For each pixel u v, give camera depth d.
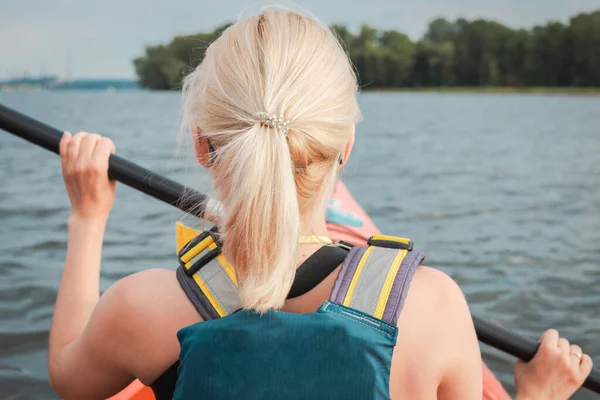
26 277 3.63
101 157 1.12
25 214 5.27
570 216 6.02
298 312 0.85
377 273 0.83
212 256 0.88
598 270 4.20
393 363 0.82
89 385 0.96
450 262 4.32
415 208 6.22
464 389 0.85
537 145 13.70
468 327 0.86
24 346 2.79
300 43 0.84
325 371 0.78
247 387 0.79
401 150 12.07
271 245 0.79
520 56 68.62
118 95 61.47
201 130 0.88
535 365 1.28
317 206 0.88
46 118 21.03
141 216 5.17
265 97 0.81
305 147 0.82
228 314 0.85
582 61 65.62
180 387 0.81
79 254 1.11
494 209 6.29
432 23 72.94
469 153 11.77
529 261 4.38
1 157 9.20
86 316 1.04
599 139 15.43
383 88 72.00
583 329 3.25
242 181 0.79
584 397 2.64
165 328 0.87
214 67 0.86
